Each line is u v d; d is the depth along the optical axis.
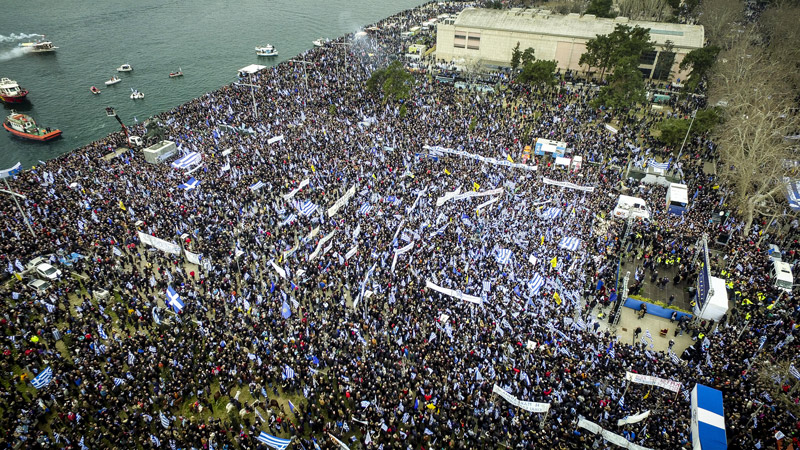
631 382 43.97
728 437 39.75
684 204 70.62
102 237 61.44
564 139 90.88
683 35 127.00
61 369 44.22
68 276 55.91
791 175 70.38
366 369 43.97
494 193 71.69
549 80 109.25
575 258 58.34
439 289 50.06
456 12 190.75
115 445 38.78
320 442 39.72
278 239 62.12
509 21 139.38
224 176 76.00
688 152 88.31
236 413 42.25
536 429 39.59
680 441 38.91
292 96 109.06
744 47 111.94
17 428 39.44
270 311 51.53
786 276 56.84
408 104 104.56
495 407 40.69
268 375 44.09
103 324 49.69
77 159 82.69
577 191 74.56
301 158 81.44
